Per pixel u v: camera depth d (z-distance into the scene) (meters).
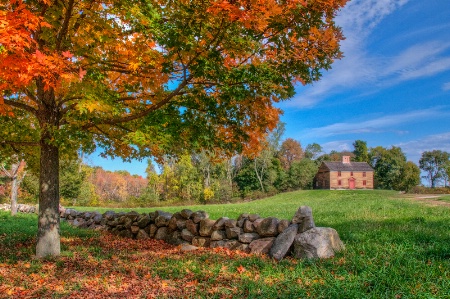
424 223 9.25
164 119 7.16
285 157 85.56
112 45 7.14
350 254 6.06
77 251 8.09
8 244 8.98
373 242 6.88
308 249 6.26
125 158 9.44
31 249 8.30
